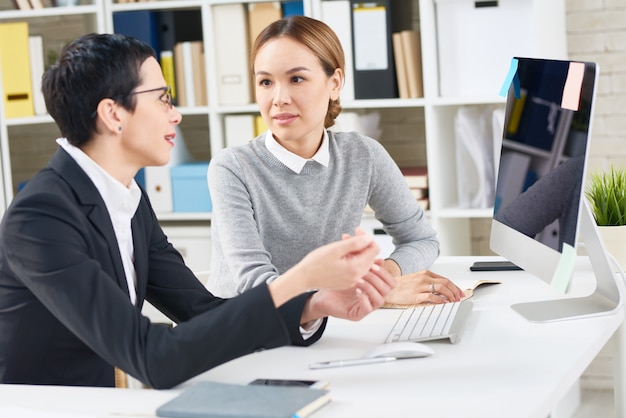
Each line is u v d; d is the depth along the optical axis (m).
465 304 2.29
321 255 1.79
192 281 2.23
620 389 2.40
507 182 2.48
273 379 1.79
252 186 2.57
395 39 4.21
